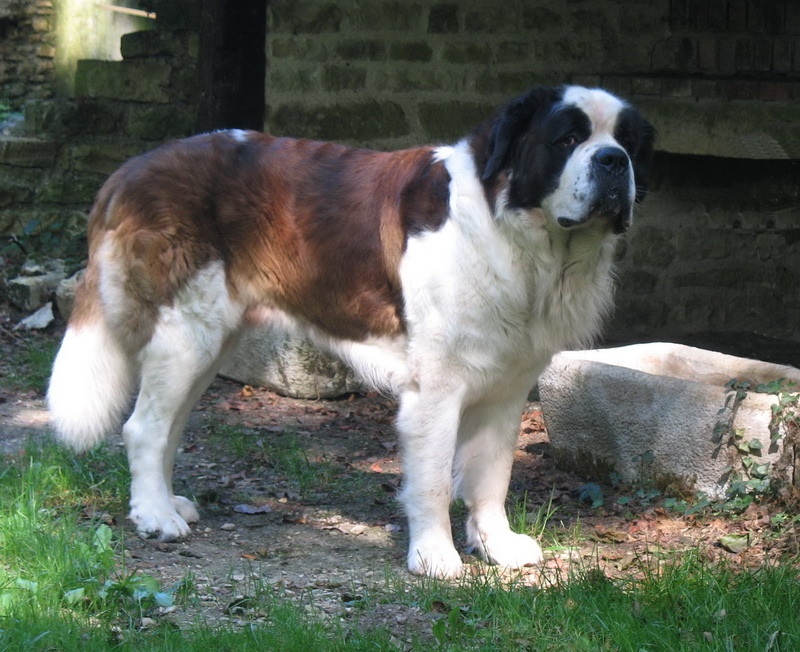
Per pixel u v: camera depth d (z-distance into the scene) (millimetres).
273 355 5512
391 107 5871
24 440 4891
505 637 3664
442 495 4000
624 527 4309
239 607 3768
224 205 4125
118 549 4043
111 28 7711
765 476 4297
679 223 6113
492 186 3875
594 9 5902
